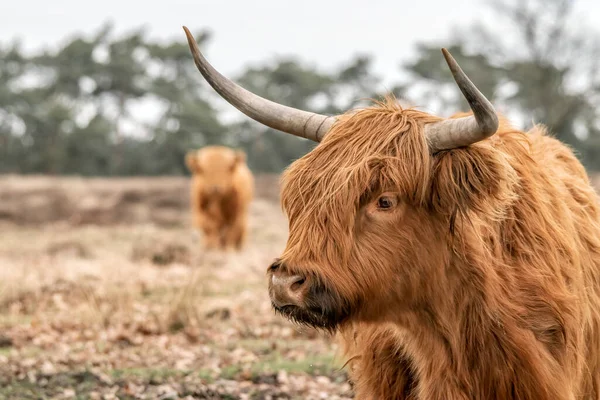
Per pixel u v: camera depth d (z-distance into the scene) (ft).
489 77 189.78
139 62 307.17
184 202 147.74
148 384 32.19
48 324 43.68
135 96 303.07
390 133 17.40
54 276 55.52
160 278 57.21
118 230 113.09
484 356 17.98
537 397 17.69
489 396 18.03
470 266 17.79
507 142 19.25
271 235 110.01
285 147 293.43
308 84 293.84
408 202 17.20
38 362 35.24
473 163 16.78
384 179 17.03
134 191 149.38
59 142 289.74
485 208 16.93
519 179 18.43
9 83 305.32
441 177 17.03
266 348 39.58
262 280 59.36
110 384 31.83
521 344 17.72
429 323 18.19
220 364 36.37
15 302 48.42
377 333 19.52
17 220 129.80
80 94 305.53
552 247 18.58
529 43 174.09
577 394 19.57
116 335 41.11
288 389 31.73
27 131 291.79
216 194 85.87
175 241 77.56
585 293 19.48
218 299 50.47
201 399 30.30
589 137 250.37
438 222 17.49
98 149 292.40
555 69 174.09
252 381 33.45
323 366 35.47
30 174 286.05
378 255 17.13
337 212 16.97
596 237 21.11
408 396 19.53
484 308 17.87
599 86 174.29
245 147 293.43
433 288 17.74
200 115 283.79
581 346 19.02
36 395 30.07
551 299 18.16
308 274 16.72
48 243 83.56
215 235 87.81
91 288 51.83
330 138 17.87
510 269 18.22
